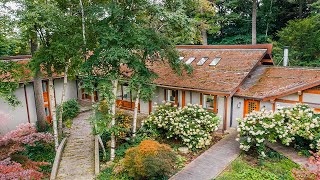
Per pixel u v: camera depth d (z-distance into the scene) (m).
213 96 15.43
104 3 12.12
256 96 13.75
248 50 16.59
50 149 13.42
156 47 11.60
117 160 11.75
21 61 17.56
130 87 12.02
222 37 32.28
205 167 10.62
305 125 11.03
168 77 16.88
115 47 10.66
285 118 11.88
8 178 6.85
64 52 11.56
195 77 15.95
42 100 15.86
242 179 9.44
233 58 16.50
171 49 12.51
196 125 12.70
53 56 11.87
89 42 11.89
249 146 11.41
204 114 13.66
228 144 12.89
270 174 9.74
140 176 9.82
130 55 11.22
